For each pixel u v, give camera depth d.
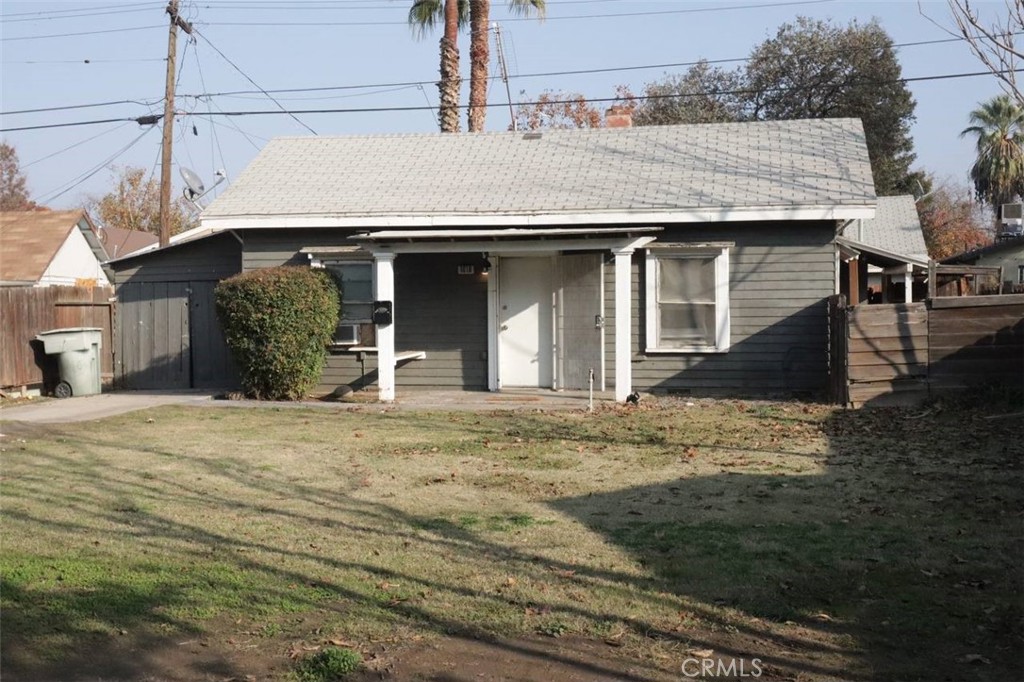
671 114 45.66
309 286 15.96
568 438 12.20
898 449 10.95
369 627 5.66
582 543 7.36
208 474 10.08
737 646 5.39
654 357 16.86
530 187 17.78
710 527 7.77
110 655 5.25
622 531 7.69
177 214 52.81
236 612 5.90
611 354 17.05
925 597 6.07
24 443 12.01
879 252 20.59
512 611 5.92
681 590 6.27
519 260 17.53
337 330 17.70
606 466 10.39
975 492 8.77
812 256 16.33
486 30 30.09
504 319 17.59
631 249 15.55
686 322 16.80
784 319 16.44
